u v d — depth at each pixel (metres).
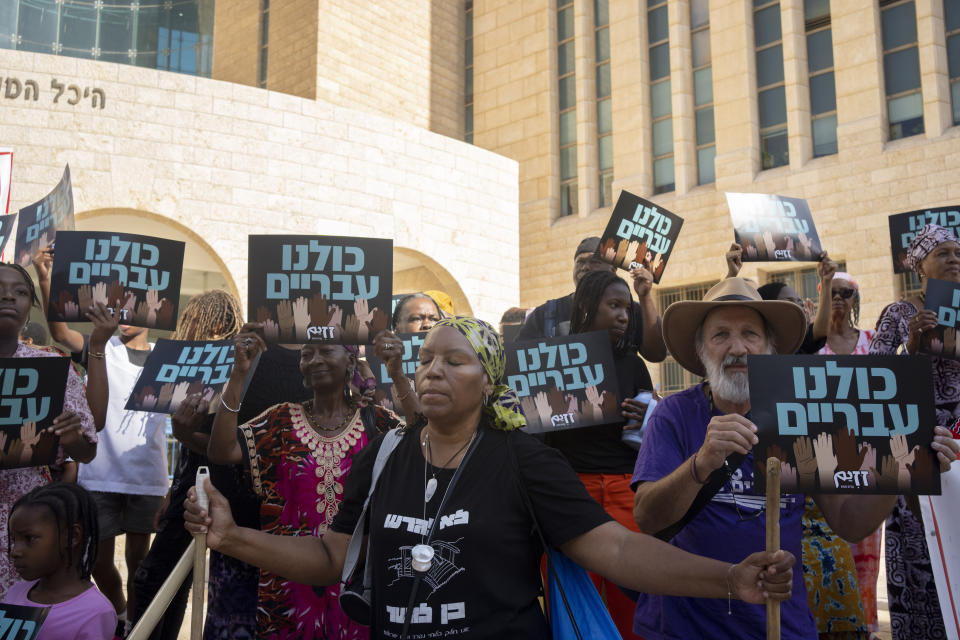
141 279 5.07
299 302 4.36
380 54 26.53
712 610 3.06
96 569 5.92
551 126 27.61
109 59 29.73
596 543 2.54
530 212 27.66
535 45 28.23
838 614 4.34
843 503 3.25
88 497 3.93
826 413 2.79
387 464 2.85
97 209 15.59
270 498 4.04
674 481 2.79
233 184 16.84
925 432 2.77
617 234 6.41
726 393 3.19
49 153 15.34
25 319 4.51
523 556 2.59
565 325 6.05
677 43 25.19
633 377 5.21
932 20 21.19
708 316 3.34
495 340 2.83
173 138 16.39
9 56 15.32
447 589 2.52
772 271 22.89
